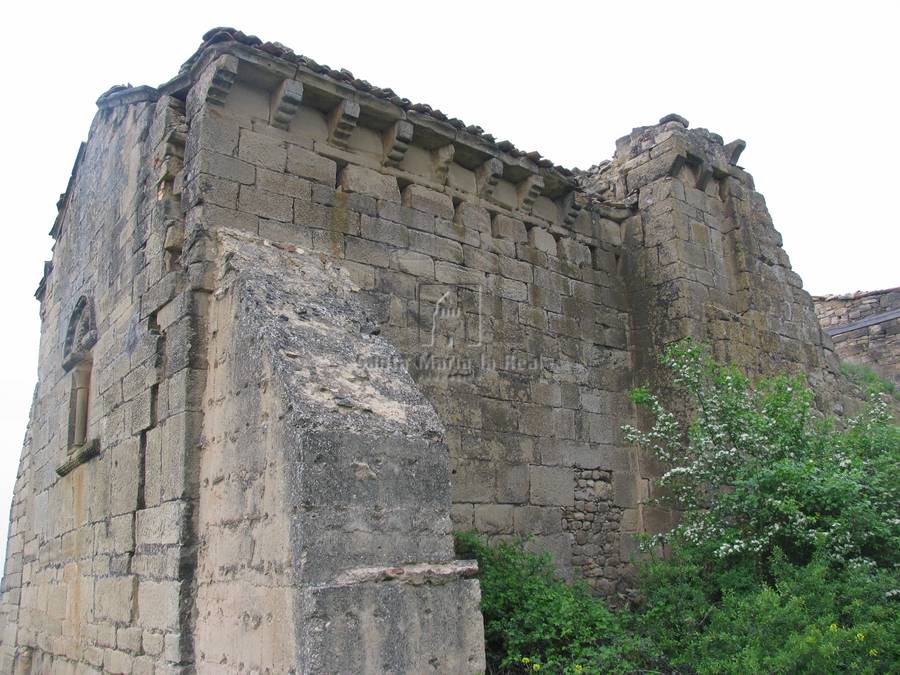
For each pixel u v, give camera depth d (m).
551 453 10.48
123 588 8.00
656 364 11.55
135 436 8.24
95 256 11.05
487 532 9.50
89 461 9.77
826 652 6.09
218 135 8.27
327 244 8.84
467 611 5.69
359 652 5.07
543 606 7.90
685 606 8.25
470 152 10.38
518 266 10.84
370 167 9.52
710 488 9.92
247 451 6.30
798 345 12.93
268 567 5.63
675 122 12.33
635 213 12.42
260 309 6.74
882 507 8.59
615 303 11.98
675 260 11.64
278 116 8.72
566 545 10.27
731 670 6.48
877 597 7.36
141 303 8.59
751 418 9.33
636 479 11.37
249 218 8.26
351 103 9.08
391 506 5.69
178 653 6.70
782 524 8.41
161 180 8.60
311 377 6.08
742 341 11.88
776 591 7.79
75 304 11.80
